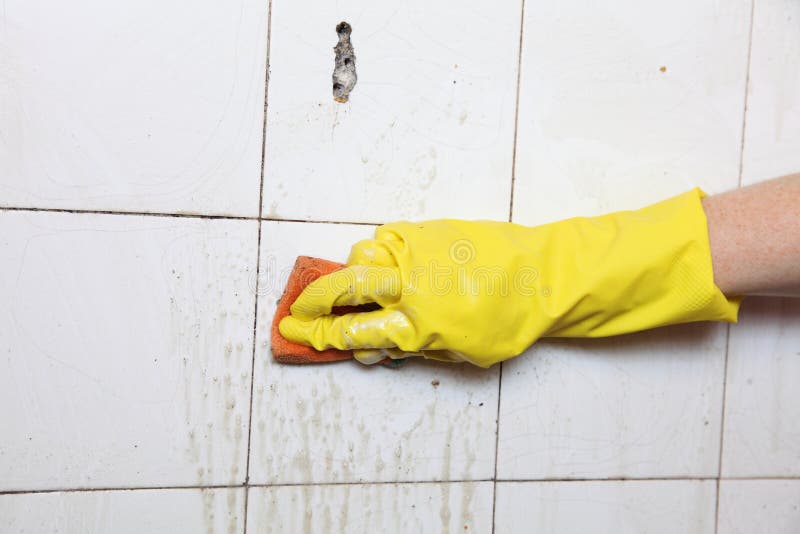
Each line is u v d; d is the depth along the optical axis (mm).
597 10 896
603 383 920
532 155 893
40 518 812
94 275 811
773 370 962
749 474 963
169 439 835
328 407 865
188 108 817
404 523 888
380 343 789
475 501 901
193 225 827
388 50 853
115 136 805
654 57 912
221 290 836
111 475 825
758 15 931
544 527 918
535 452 911
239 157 831
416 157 867
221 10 816
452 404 889
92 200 805
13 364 798
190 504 843
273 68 831
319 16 836
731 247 771
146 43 803
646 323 813
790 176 783
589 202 909
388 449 879
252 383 848
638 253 775
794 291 801
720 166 935
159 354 828
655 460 938
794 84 944
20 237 793
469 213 883
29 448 806
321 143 847
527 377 903
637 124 914
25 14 775
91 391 816
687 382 939
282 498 861
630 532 936
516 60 881
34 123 787
